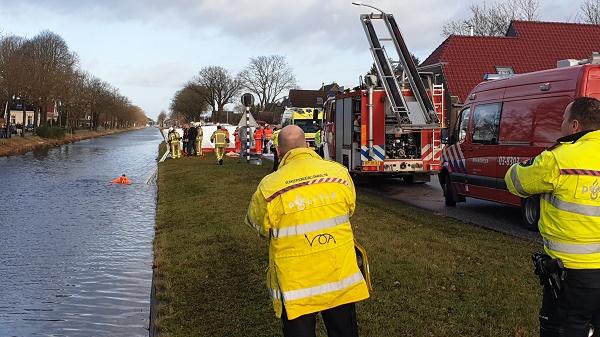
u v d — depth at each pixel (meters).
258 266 6.86
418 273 6.38
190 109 121.62
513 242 8.14
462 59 37.25
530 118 9.53
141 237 9.80
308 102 81.12
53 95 56.94
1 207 13.36
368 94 15.16
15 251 8.74
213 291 6.02
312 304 3.37
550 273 3.23
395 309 5.26
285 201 3.37
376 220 10.01
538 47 38.53
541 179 3.24
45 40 67.56
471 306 5.28
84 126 100.06
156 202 14.26
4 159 32.41
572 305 3.22
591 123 3.27
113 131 115.69
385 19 15.30
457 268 6.60
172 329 4.98
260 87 111.94
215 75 117.69
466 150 11.79
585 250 3.16
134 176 21.66
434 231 8.98
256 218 3.44
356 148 16.05
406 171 15.48
